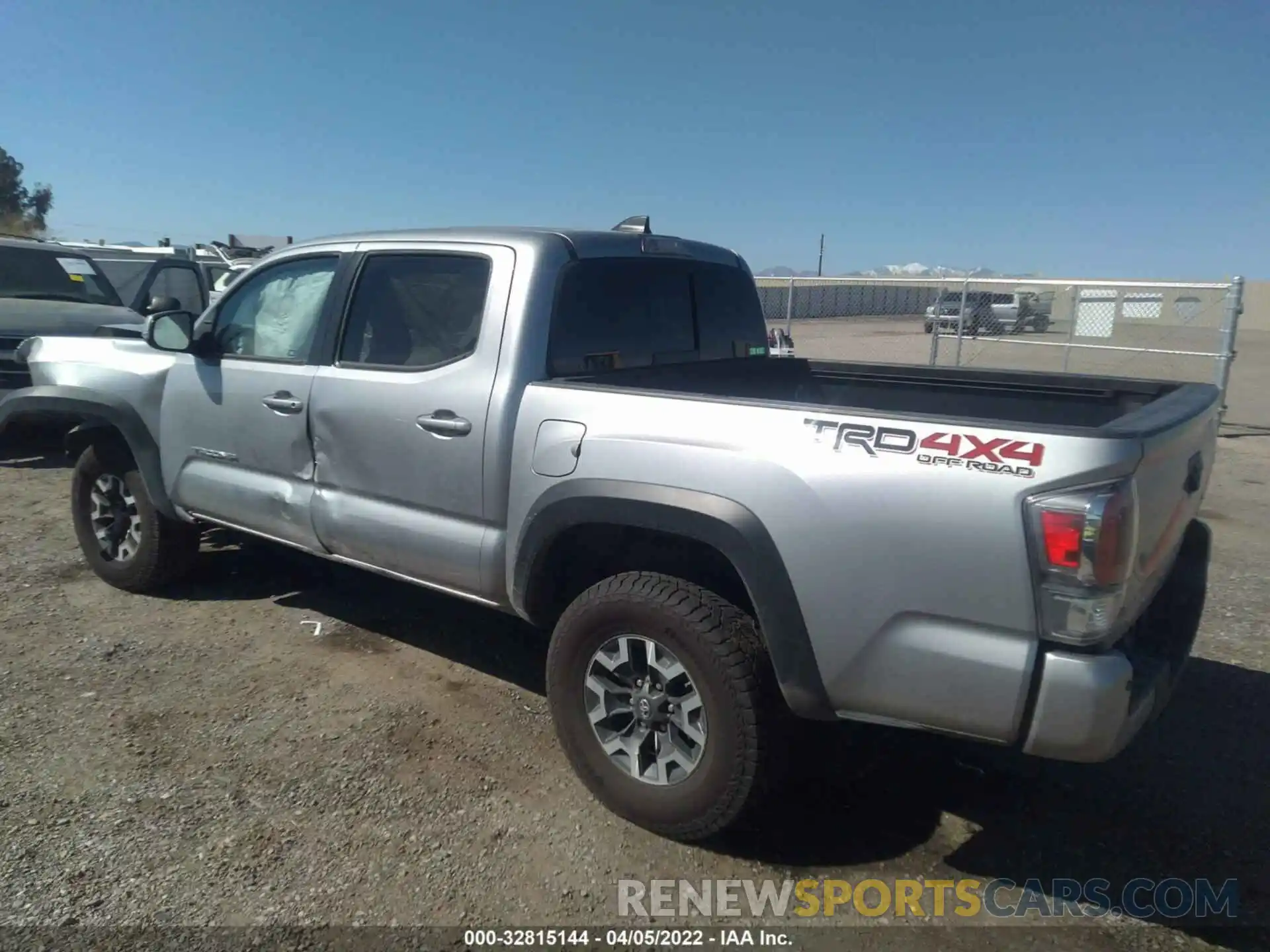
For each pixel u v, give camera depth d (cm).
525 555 354
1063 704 256
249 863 313
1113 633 259
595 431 334
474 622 518
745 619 310
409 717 411
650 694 326
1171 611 339
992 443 262
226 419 467
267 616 519
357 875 309
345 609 532
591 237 398
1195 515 366
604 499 326
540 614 368
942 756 393
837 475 282
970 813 354
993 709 265
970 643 266
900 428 276
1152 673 298
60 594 546
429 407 382
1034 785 373
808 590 287
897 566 273
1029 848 333
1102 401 413
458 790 357
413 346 400
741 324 491
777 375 492
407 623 514
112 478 538
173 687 435
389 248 417
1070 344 1230
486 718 412
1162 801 363
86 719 404
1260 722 427
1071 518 249
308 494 434
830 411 288
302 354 442
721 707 303
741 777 304
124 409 510
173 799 347
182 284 1202
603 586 332
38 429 702
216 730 397
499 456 362
